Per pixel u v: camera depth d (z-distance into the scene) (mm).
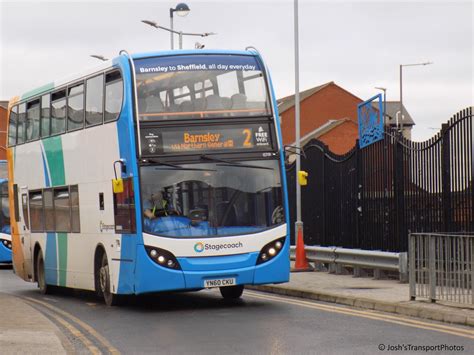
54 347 14211
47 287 27297
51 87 25906
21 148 28719
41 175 26750
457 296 17703
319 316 18031
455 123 22109
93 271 22812
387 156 25562
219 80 20391
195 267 19453
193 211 19656
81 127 23297
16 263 29844
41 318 18531
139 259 19453
